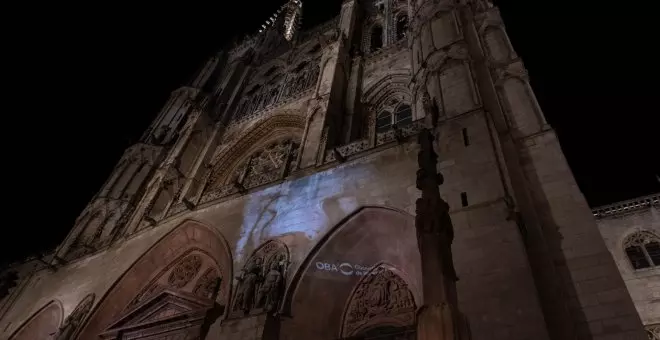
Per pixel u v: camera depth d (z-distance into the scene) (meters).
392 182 17.91
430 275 10.05
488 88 20.67
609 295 12.55
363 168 19.53
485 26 25.73
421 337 9.03
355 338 16.31
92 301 23.98
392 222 17.05
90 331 22.88
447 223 11.41
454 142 17.12
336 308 17.23
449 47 22.95
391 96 30.19
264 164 32.72
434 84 21.62
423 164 13.20
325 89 29.42
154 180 32.53
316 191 20.03
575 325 12.37
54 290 27.42
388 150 19.58
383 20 40.44
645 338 11.44
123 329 21.98
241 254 19.70
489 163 15.50
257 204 21.88
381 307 16.58
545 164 16.81
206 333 18.95
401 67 30.64
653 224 24.42
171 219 25.41
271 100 40.56
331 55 33.25
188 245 24.84
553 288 13.05
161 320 20.70
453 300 9.64
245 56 51.12
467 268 12.76
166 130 42.19
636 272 23.08
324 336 16.53
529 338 10.64
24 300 28.61
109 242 28.64
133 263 24.19
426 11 27.66
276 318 15.84
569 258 13.82
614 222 25.47
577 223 14.60
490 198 14.29
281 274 17.27
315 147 24.28
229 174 34.41
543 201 15.63
